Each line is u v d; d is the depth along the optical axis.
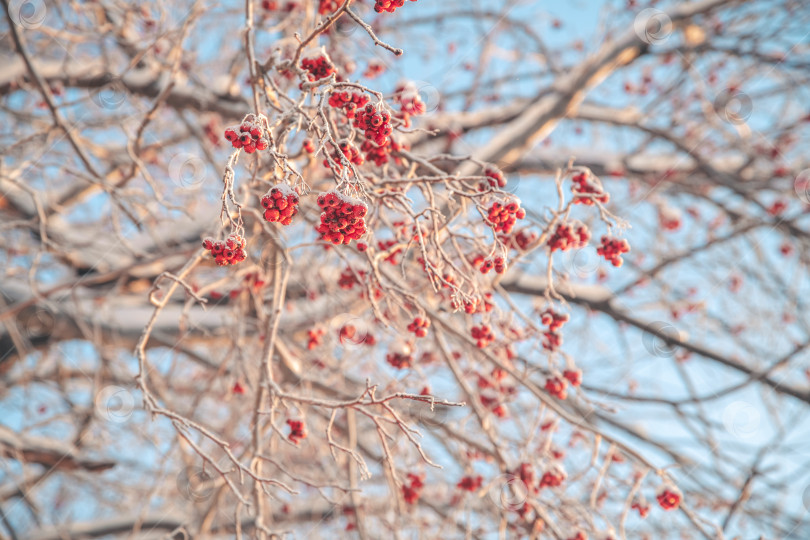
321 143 2.12
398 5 2.17
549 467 3.63
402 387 3.73
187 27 3.96
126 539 5.27
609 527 3.44
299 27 4.54
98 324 4.86
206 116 5.51
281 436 2.87
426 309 3.46
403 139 3.12
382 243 3.65
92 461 4.85
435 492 5.22
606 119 6.81
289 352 4.63
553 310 3.39
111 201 4.32
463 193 2.74
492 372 4.18
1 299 4.63
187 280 5.07
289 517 5.10
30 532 5.12
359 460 2.77
